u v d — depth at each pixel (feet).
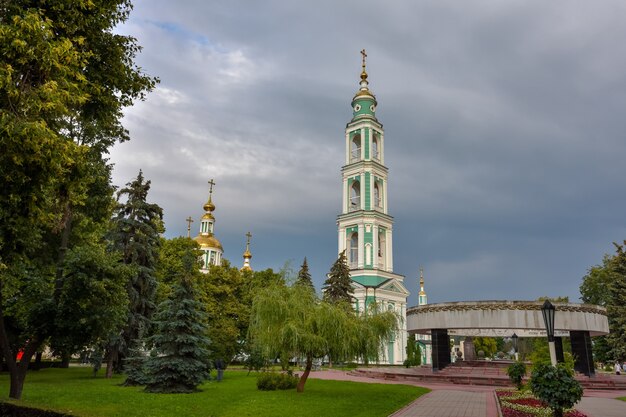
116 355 99.14
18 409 34.63
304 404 57.47
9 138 33.35
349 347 66.39
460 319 99.66
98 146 82.12
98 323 57.41
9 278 54.75
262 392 70.38
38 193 39.17
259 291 71.05
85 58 46.19
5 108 35.40
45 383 81.30
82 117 55.72
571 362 63.77
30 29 35.40
